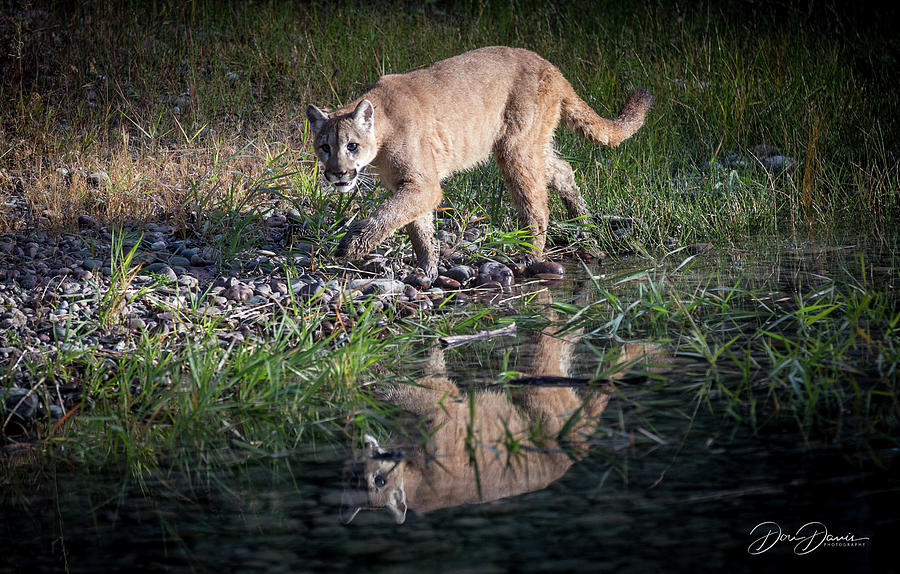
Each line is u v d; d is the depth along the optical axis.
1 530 5.83
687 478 6.14
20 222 13.44
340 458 6.87
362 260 12.70
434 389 8.34
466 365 9.02
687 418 7.24
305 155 15.94
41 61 19.98
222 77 20.09
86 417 7.92
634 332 9.77
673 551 5.21
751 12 26.08
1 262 11.87
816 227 14.78
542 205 13.59
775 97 19.69
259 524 5.79
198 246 13.10
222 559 5.32
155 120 17.91
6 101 17.70
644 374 8.38
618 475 6.26
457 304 11.54
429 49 21.88
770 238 14.20
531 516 5.73
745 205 15.00
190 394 8.05
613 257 13.92
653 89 20.19
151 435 7.55
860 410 7.17
